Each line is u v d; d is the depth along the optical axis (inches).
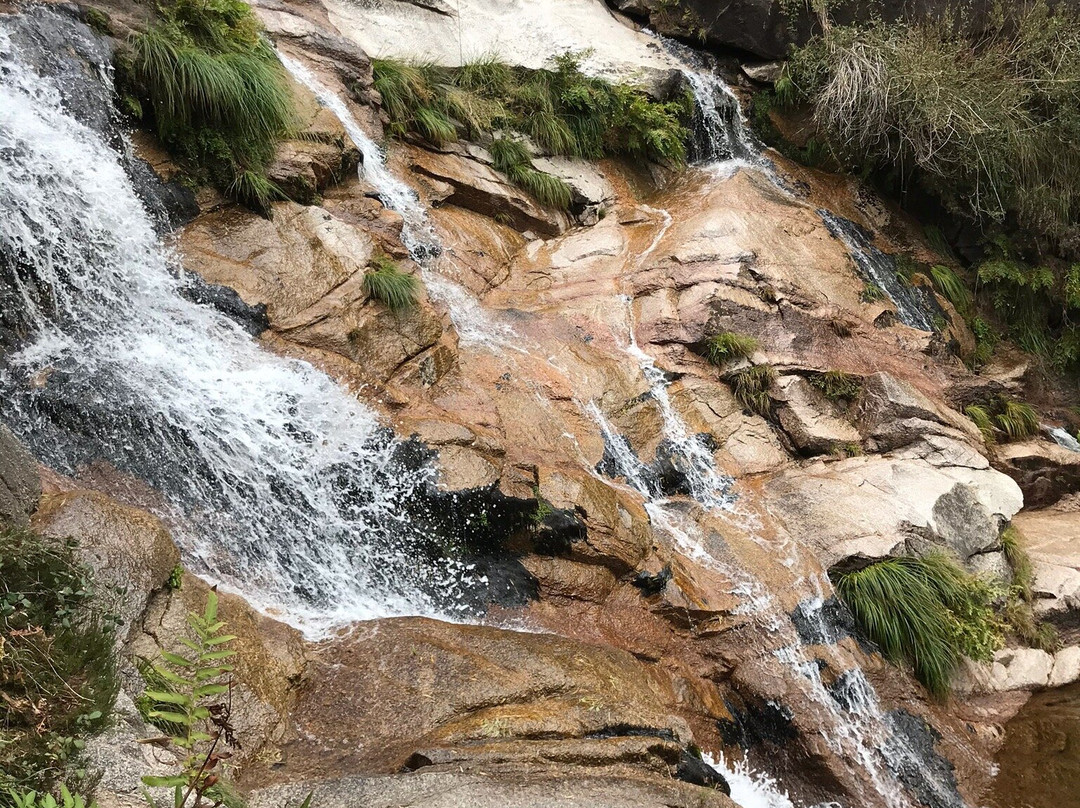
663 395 355.6
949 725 287.1
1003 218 525.7
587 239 431.8
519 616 263.6
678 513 318.3
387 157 408.2
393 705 202.2
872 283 448.8
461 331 353.7
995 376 481.7
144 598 189.5
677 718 218.8
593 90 484.1
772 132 551.8
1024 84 529.3
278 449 260.1
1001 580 335.9
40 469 220.1
